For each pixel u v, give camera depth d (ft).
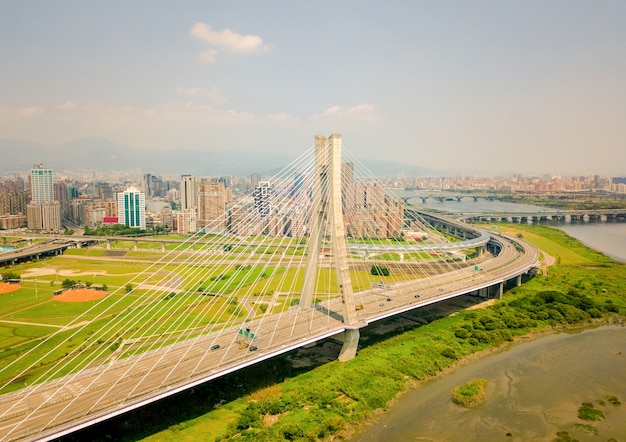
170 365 232.94
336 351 312.71
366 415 236.43
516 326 359.46
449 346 320.09
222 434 215.51
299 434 214.07
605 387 270.26
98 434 211.61
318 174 313.53
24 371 273.54
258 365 288.71
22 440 167.94
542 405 249.75
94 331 345.92
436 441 217.56
